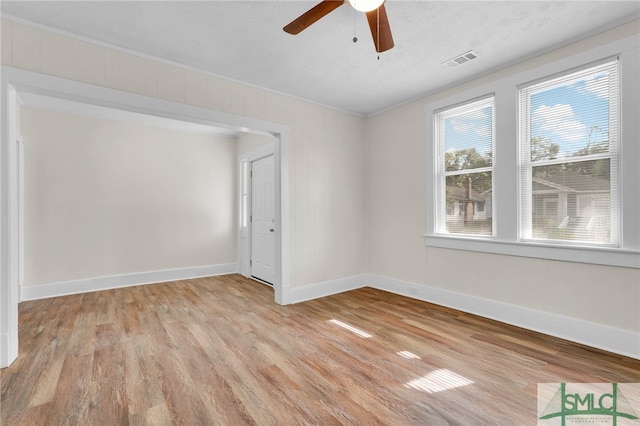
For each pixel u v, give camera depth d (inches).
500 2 82.2
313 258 157.2
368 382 78.8
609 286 94.5
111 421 64.4
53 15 87.3
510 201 117.0
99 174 174.6
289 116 147.8
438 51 107.7
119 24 91.9
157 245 193.6
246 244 213.0
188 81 118.0
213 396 73.0
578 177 102.3
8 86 86.5
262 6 84.1
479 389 75.4
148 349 97.4
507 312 118.1
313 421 64.5
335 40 100.9
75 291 165.3
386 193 168.9
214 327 116.6
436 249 144.0
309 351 96.3
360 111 172.7
